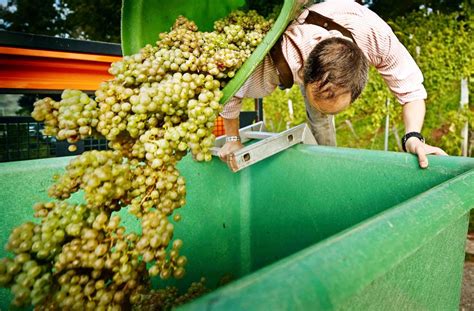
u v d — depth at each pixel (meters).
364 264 0.49
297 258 0.47
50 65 1.91
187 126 1.03
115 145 1.01
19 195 1.26
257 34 1.33
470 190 0.79
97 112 0.96
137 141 1.03
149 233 0.86
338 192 1.46
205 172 1.71
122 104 0.98
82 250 0.78
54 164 1.33
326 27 1.44
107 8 8.78
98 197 0.81
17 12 9.44
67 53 1.92
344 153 1.43
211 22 1.62
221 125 2.65
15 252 0.79
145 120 1.03
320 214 1.53
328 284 0.44
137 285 0.90
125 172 0.88
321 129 2.36
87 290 0.79
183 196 1.06
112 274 0.88
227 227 1.82
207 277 1.78
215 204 1.77
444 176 1.11
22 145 2.03
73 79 2.02
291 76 1.48
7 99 5.07
